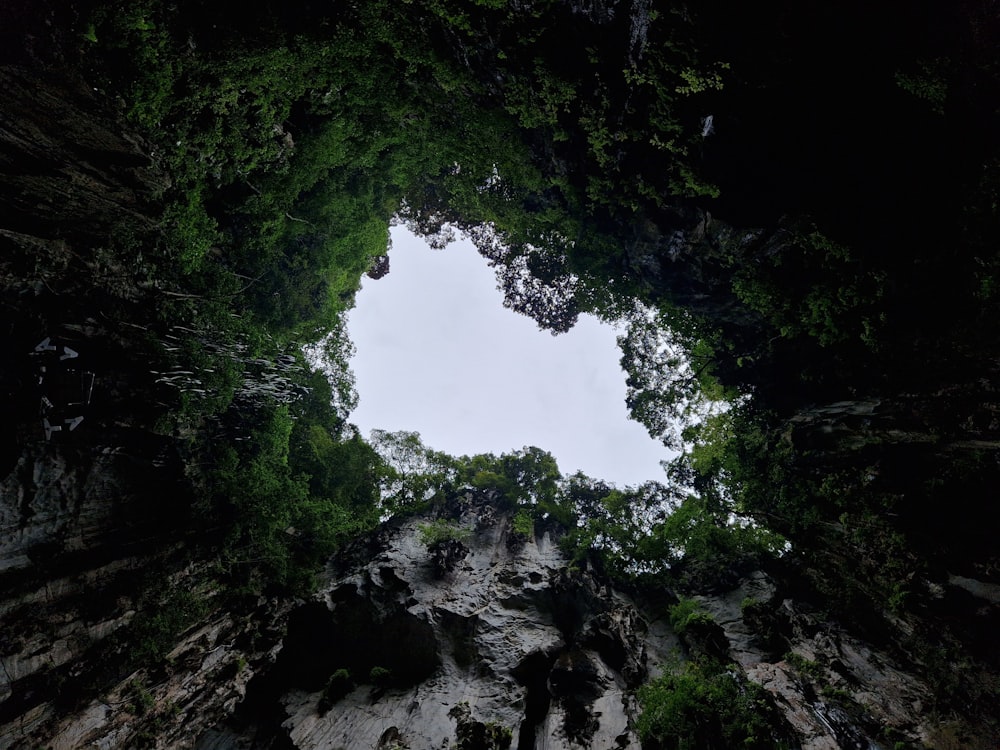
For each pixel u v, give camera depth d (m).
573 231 22.12
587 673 25.84
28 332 13.48
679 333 25.50
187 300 18.47
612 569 36.25
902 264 14.46
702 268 19.80
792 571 29.20
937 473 16.53
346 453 34.53
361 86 19.09
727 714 20.89
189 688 19.22
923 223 13.66
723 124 14.14
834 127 13.10
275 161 19.89
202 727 19.50
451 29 16.33
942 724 18.30
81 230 14.99
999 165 11.62
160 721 17.56
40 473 14.05
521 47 15.76
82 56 12.19
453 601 30.72
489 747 21.30
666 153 16.55
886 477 18.02
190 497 19.70
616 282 24.16
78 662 14.94
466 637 28.58
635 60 14.45
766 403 24.08
